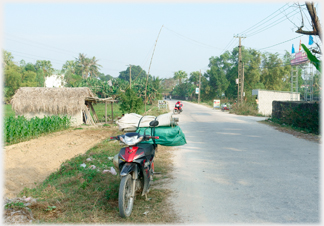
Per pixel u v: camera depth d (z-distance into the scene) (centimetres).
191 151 970
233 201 491
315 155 861
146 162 500
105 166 746
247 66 6391
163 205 479
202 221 412
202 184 594
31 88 1975
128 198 458
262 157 846
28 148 1103
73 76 6694
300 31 1009
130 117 624
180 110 3297
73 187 584
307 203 475
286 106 1852
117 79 6038
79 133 1580
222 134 1396
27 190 576
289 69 6178
